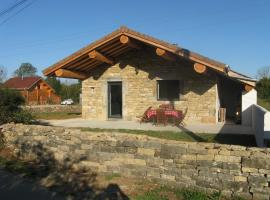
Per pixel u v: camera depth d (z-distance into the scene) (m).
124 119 20.06
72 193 8.39
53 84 62.09
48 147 11.31
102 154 9.91
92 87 20.83
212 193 8.04
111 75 20.38
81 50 18.16
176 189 8.52
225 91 22.62
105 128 16.47
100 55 18.56
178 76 18.92
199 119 18.55
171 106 18.89
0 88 15.80
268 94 40.38
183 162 8.52
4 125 13.18
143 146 9.20
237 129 16.17
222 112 19.25
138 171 9.27
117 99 20.45
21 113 15.89
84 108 21.09
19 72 93.44
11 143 12.60
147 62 19.59
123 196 8.12
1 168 10.66
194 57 15.99
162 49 16.69
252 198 7.58
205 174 8.19
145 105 19.66
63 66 18.77
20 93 16.73
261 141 11.86
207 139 13.77
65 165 10.68
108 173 9.77
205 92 18.42
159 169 8.91
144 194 8.22
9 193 8.44
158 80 19.39
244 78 18.22
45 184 9.10
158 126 17.30
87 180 9.29
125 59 20.03
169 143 8.78
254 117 15.09
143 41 16.97
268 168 7.45
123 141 9.54
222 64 15.64
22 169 10.50
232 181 7.83
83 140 10.32
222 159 7.97
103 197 8.09
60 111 36.47
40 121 19.61
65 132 10.81
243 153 7.75
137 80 19.81
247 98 17.94
